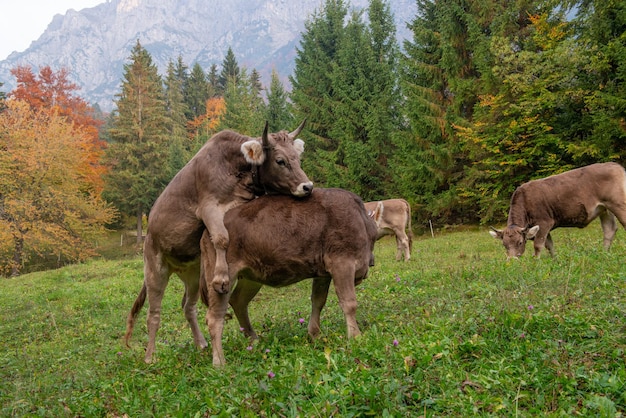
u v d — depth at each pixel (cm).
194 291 711
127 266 2025
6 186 3114
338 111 3006
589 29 2069
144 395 470
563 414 329
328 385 396
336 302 896
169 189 665
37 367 753
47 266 3644
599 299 572
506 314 517
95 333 1000
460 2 2686
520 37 2444
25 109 3325
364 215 618
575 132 2192
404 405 367
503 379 389
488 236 2056
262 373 465
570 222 1089
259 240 589
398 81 3050
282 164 618
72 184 3384
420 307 678
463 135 2444
